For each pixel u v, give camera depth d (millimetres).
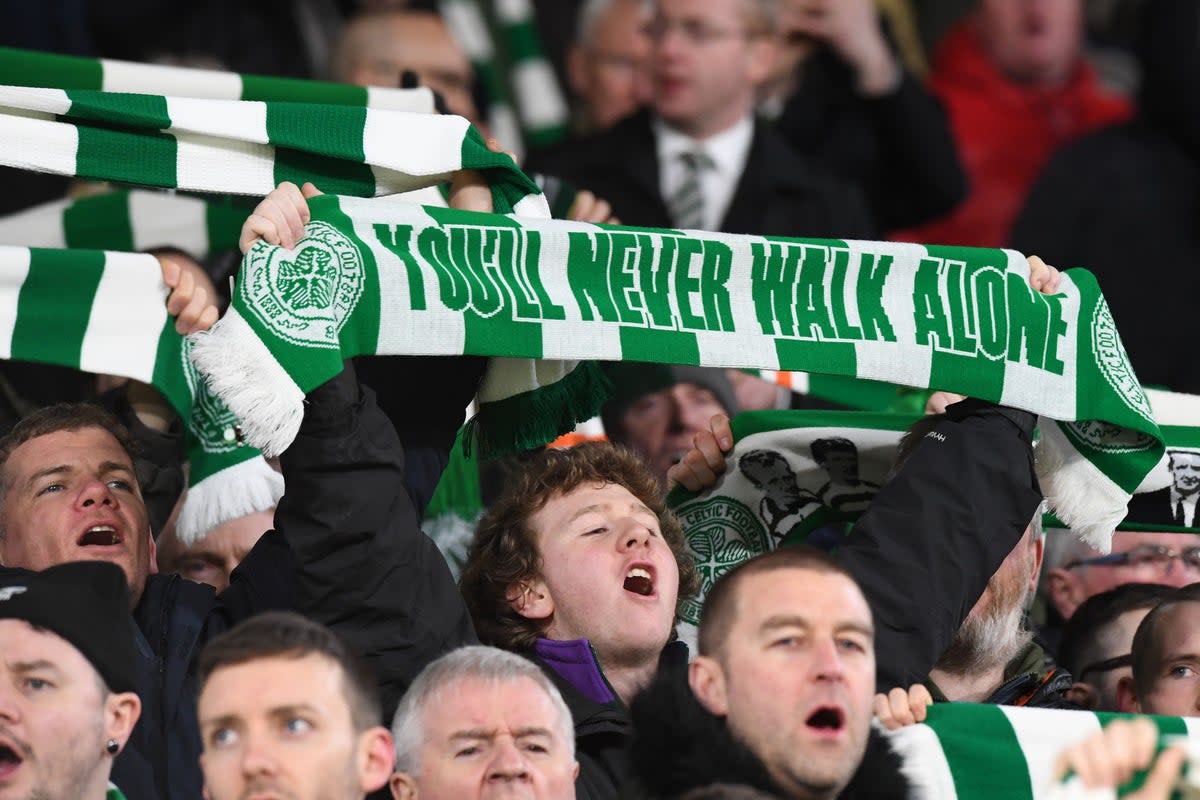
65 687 11328
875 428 15367
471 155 13672
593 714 13023
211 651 10672
